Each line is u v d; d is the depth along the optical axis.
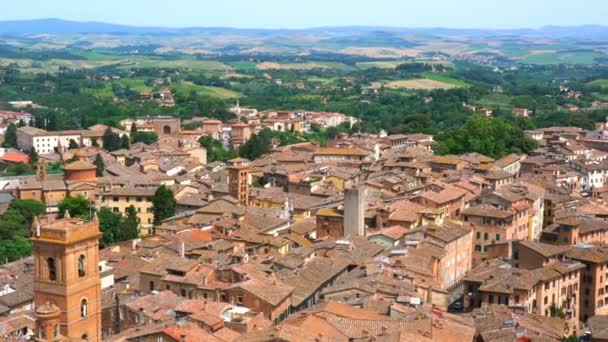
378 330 149.62
